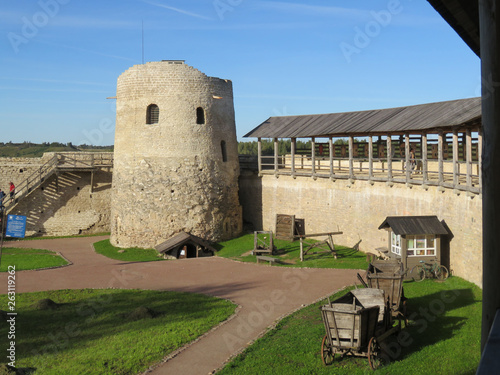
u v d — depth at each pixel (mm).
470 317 15133
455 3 6699
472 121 17969
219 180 31688
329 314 12211
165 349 13969
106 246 31906
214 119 31547
